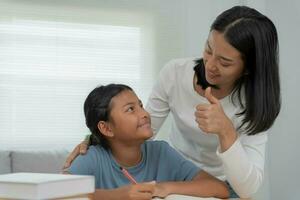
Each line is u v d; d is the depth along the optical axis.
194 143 1.40
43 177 0.64
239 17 1.09
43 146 2.80
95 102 1.13
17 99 2.79
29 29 2.82
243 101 1.24
